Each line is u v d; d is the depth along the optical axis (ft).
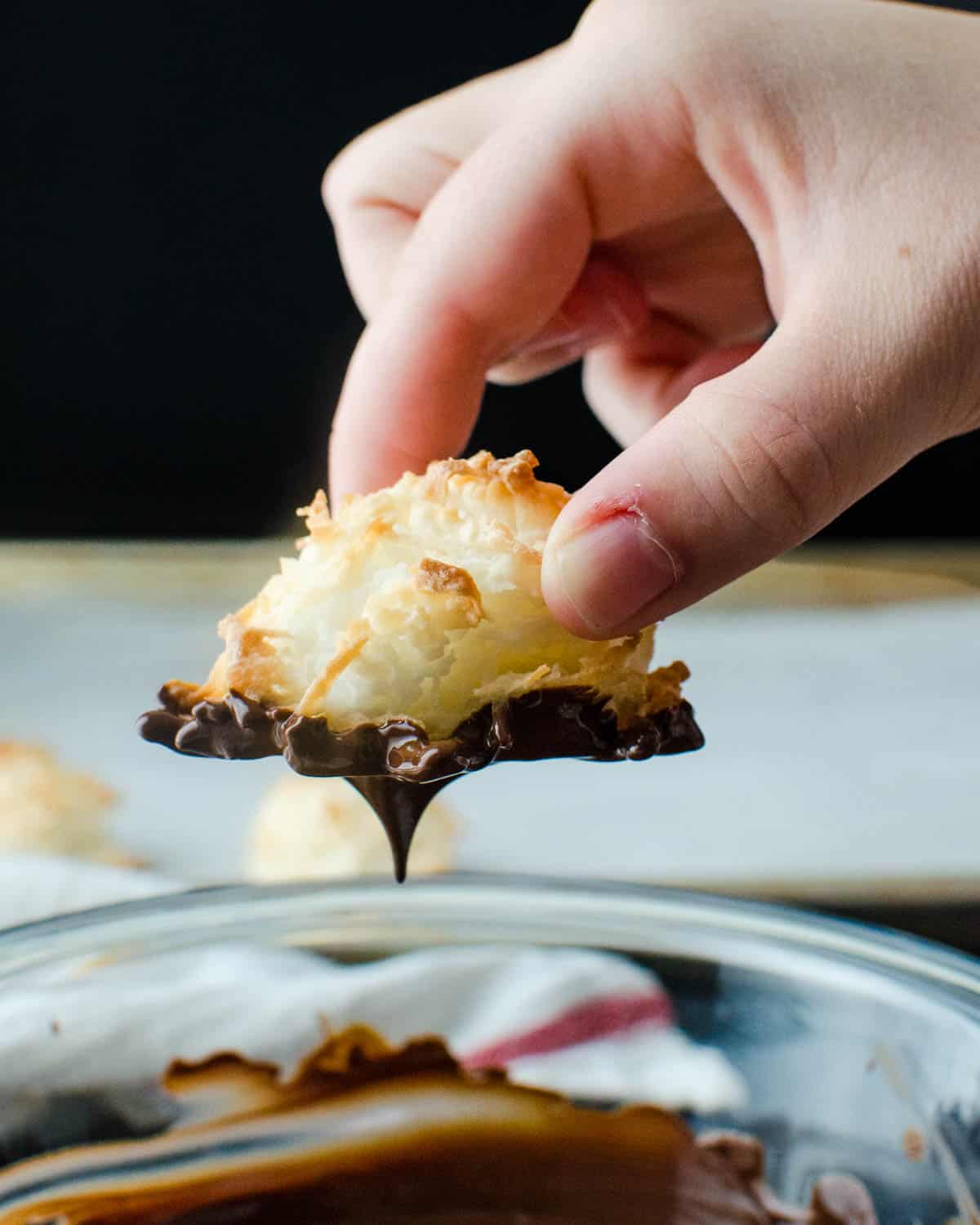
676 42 0.84
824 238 0.77
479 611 0.64
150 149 2.58
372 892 0.75
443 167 1.02
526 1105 0.73
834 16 0.83
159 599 1.82
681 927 0.73
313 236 2.62
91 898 0.97
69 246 2.60
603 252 1.00
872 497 2.48
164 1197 0.69
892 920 1.06
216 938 0.73
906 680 1.61
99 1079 0.69
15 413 2.65
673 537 0.69
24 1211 0.67
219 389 2.67
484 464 0.69
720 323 1.08
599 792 1.32
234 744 0.65
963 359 0.75
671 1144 0.71
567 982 0.73
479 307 0.90
